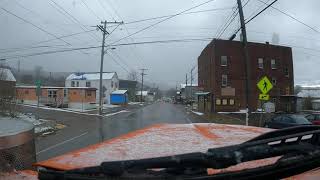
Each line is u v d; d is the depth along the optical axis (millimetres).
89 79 84062
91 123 32375
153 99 161250
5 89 32406
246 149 1832
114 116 43281
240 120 36438
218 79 56688
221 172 1905
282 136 2104
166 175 1707
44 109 47938
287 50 60500
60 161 2391
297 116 22984
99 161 2348
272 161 2363
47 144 18797
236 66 57188
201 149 2611
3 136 2547
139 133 3336
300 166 1895
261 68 58438
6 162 2545
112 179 1661
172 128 3621
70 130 26172
